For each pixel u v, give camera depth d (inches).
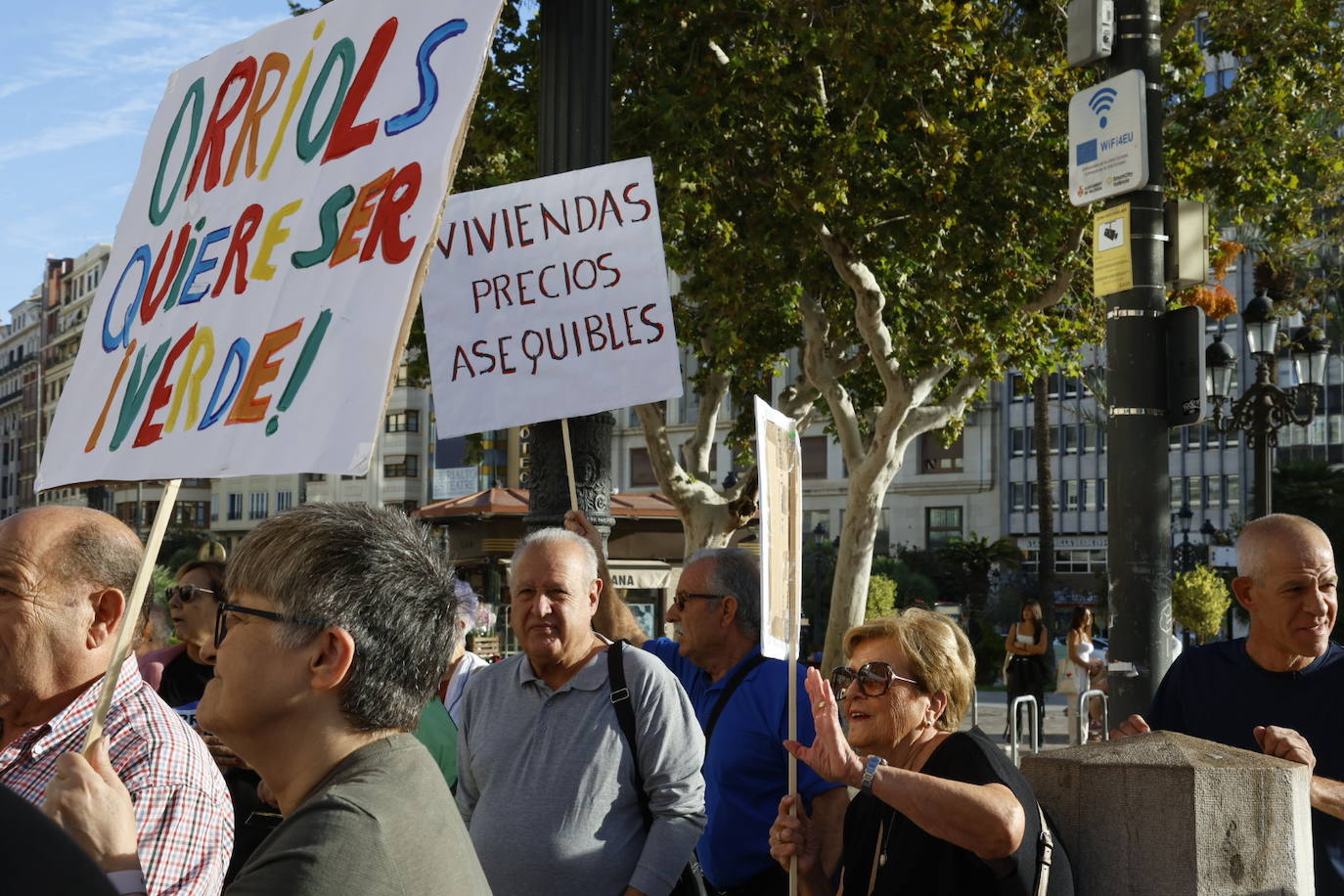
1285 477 1430.9
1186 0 649.0
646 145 559.2
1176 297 730.2
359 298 104.0
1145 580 233.8
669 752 148.3
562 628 151.6
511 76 606.2
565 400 196.4
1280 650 158.6
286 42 122.6
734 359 720.3
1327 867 151.3
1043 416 1403.8
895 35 542.3
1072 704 576.4
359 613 79.0
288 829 73.0
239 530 3339.1
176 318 121.1
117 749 99.8
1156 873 128.0
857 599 709.9
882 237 629.9
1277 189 676.1
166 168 131.4
